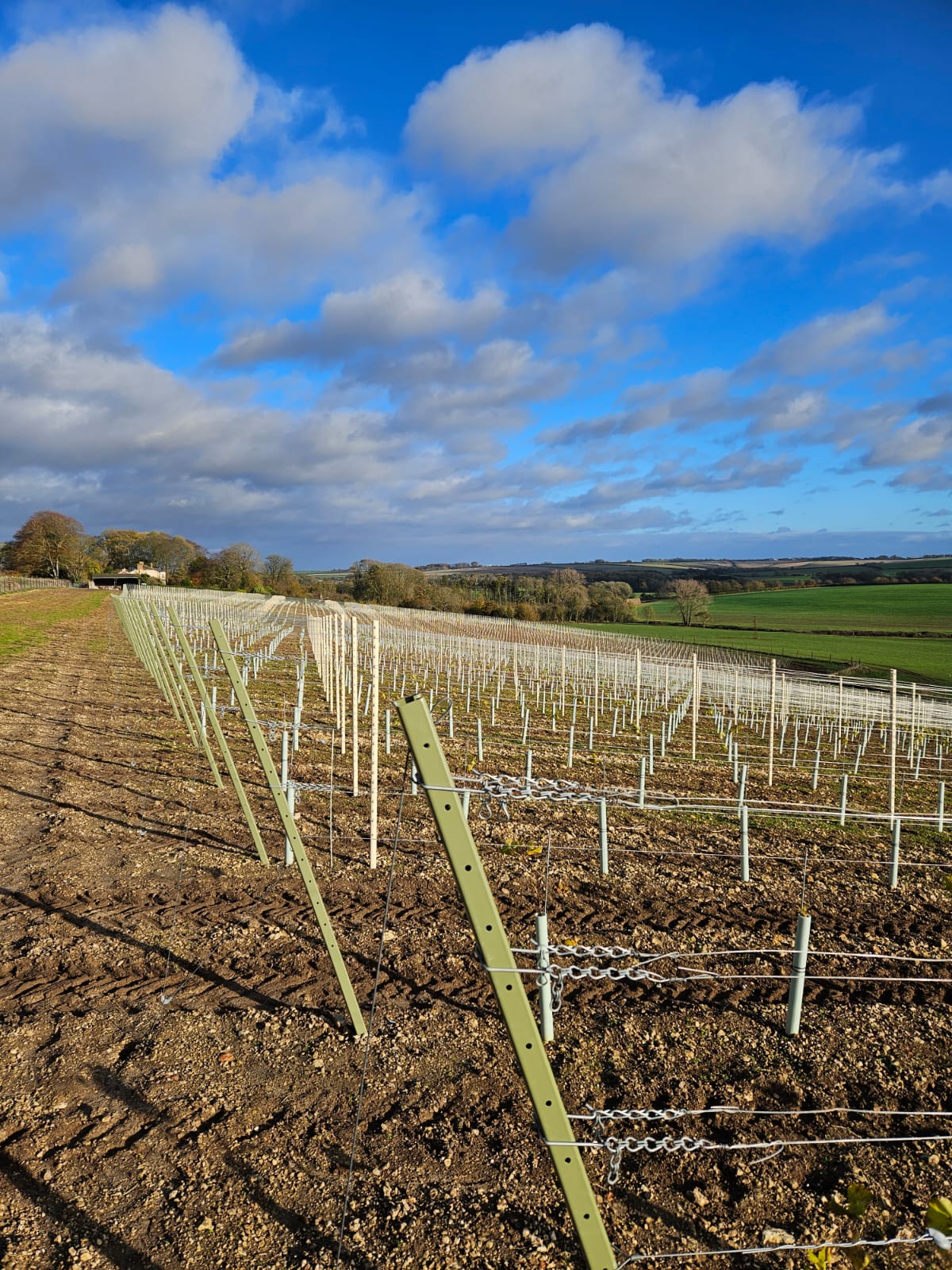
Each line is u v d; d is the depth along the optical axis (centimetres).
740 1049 532
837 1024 571
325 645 2170
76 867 805
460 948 650
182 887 760
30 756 1299
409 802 1120
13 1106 432
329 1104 446
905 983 646
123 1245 342
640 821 1119
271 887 767
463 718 2223
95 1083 456
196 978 587
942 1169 418
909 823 1233
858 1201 282
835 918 788
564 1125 264
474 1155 409
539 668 3609
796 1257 352
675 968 652
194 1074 468
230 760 805
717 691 3181
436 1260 340
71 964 601
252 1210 365
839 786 1609
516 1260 342
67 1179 380
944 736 2564
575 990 605
